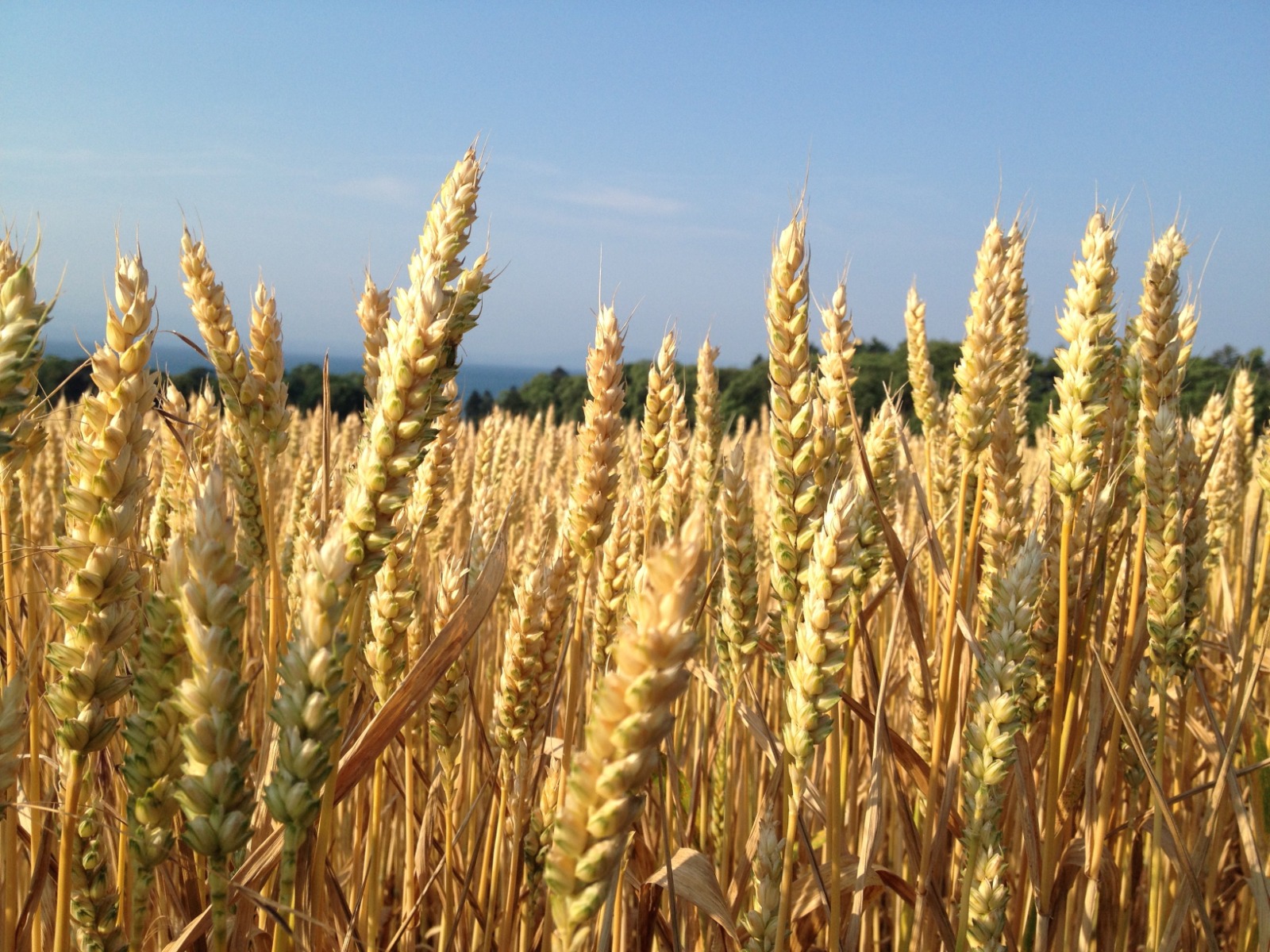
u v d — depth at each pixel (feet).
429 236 0.92
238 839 0.74
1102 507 1.24
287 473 2.55
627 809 0.70
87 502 0.86
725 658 1.25
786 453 1.03
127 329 0.87
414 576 1.22
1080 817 1.32
